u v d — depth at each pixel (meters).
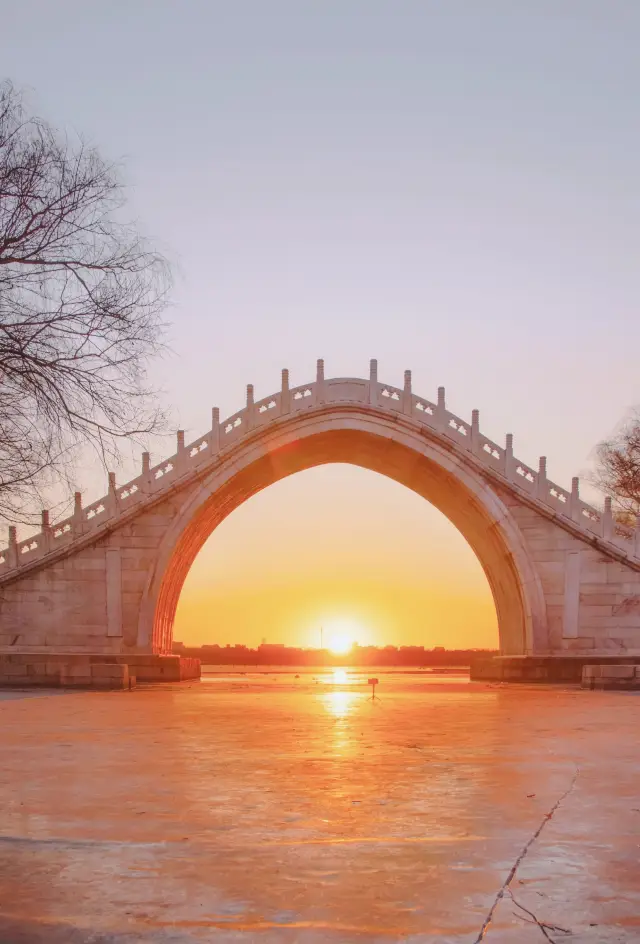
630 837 8.87
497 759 14.80
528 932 6.21
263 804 10.64
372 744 17.14
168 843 8.68
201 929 6.32
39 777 12.83
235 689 41.66
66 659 47.50
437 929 6.28
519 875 7.54
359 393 52.03
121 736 18.77
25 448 16.58
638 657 47.22
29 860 8.08
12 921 6.47
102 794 11.35
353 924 6.39
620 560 50.22
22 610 49.69
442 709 27.25
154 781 12.41
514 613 54.47
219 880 7.45
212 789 11.72
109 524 49.62
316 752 15.79
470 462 51.03
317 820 9.71
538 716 24.30
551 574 50.59
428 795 11.23
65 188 16.14
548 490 50.81
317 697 34.31
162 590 50.44
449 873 7.61
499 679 49.00
